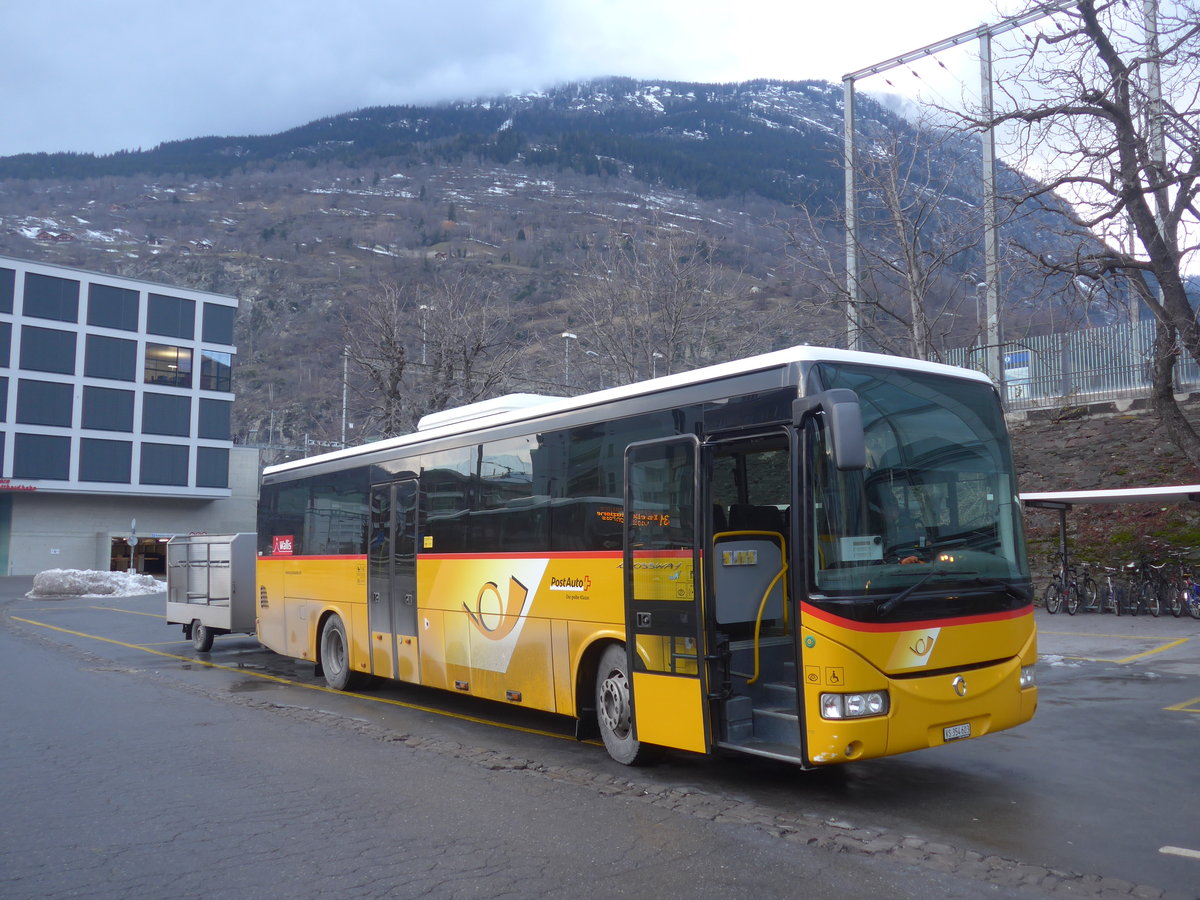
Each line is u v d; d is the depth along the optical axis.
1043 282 17.80
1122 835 6.16
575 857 5.80
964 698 6.84
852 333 19.89
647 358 25.61
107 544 68.62
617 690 8.38
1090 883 5.30
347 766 8.34
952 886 5.27
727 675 7.30
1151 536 20.92
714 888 5.25
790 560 6.91
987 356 21.64
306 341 115.38
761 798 7.18
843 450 6.35
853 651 6.43
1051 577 21.31
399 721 10.80
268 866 5.66
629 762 8.27
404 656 11.51
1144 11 15.67
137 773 8.07
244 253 191.62
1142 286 17.22
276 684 13.93
